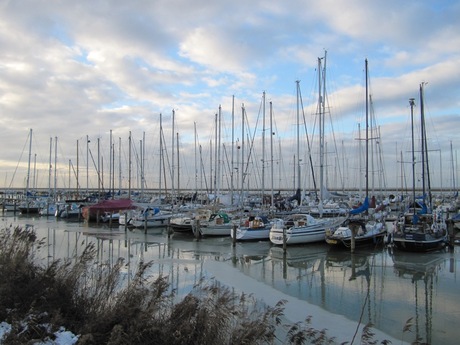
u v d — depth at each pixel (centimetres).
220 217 3478
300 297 1622
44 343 718
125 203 4809
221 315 794
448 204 5978
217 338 749
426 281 1897
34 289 921
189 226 3481
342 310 1448
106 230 3988
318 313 1408
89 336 677
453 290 1731
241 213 3584
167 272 2006
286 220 3191
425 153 3619
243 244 3025
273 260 2441
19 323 743
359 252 2670
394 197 5934
